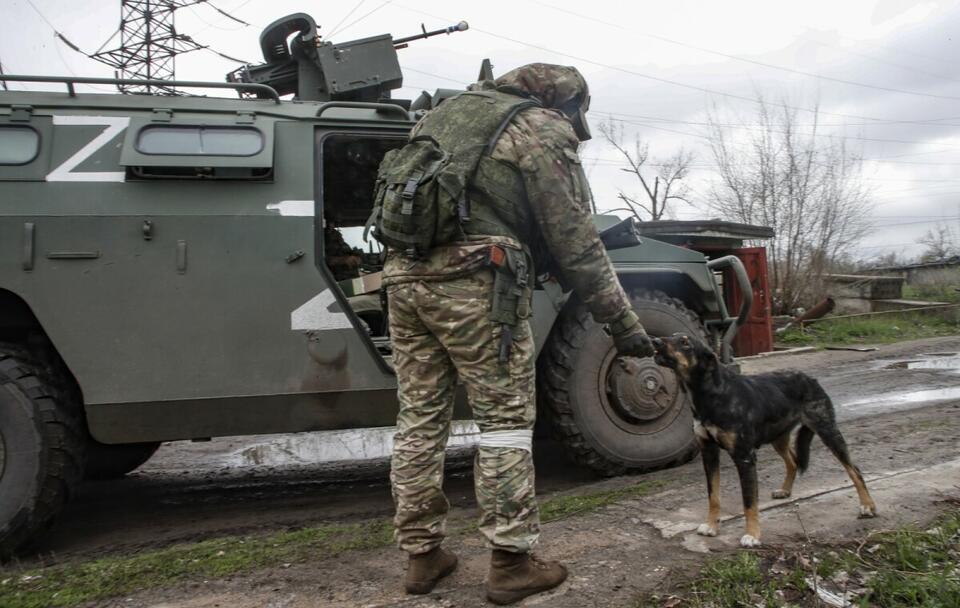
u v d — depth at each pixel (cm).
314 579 262
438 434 244
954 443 409
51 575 277
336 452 571
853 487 339
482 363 228
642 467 408
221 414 333
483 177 225
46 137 322
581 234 229
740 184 1529
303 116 354
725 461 422
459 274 225
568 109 266
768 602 223
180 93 464
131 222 320
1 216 308
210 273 328
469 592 244
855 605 223
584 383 393
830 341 1230
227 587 257
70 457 318
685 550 271
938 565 246
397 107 366
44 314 310
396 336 244
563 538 289
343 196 486
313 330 339
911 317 1478
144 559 290
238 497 439
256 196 336
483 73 323
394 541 300
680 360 280
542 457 502
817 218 1482
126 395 319
